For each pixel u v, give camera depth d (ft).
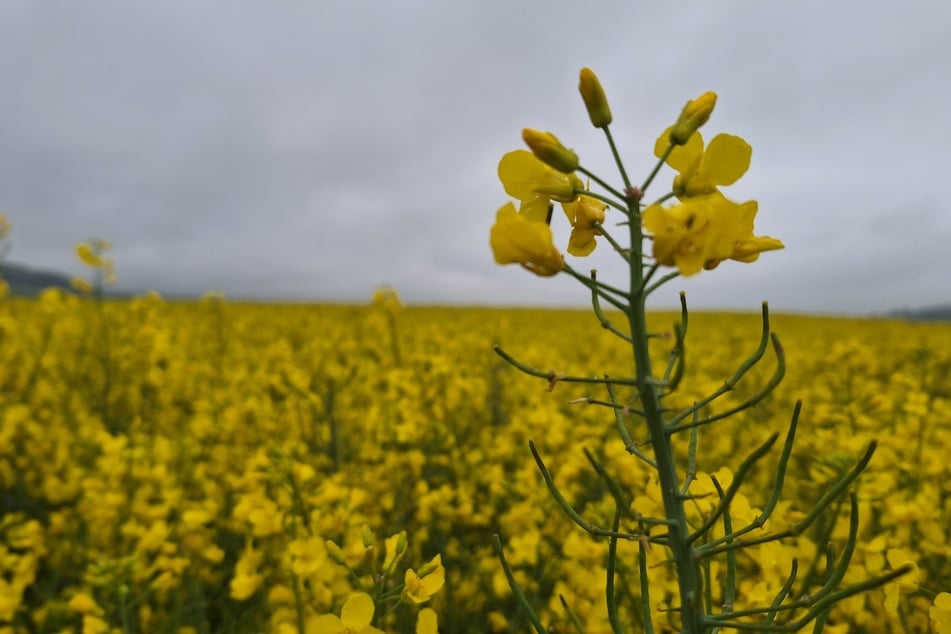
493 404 26.55
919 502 9.56
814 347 37.86
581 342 45.96
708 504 6.06
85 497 14.07
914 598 8.27
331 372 19.38
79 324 28.50
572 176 4.58
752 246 4.05
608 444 11.40
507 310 98.02
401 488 14.15
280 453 9.27
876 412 15.80
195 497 15.62
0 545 12.78
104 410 24.76
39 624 10.98
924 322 88.53
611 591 4.80
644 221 3.83
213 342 37.63
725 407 18.76
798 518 7.72
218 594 12.49
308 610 8.14
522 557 11.31
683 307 4.40
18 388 24.58
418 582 5.92
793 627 4.11
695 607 4.29
